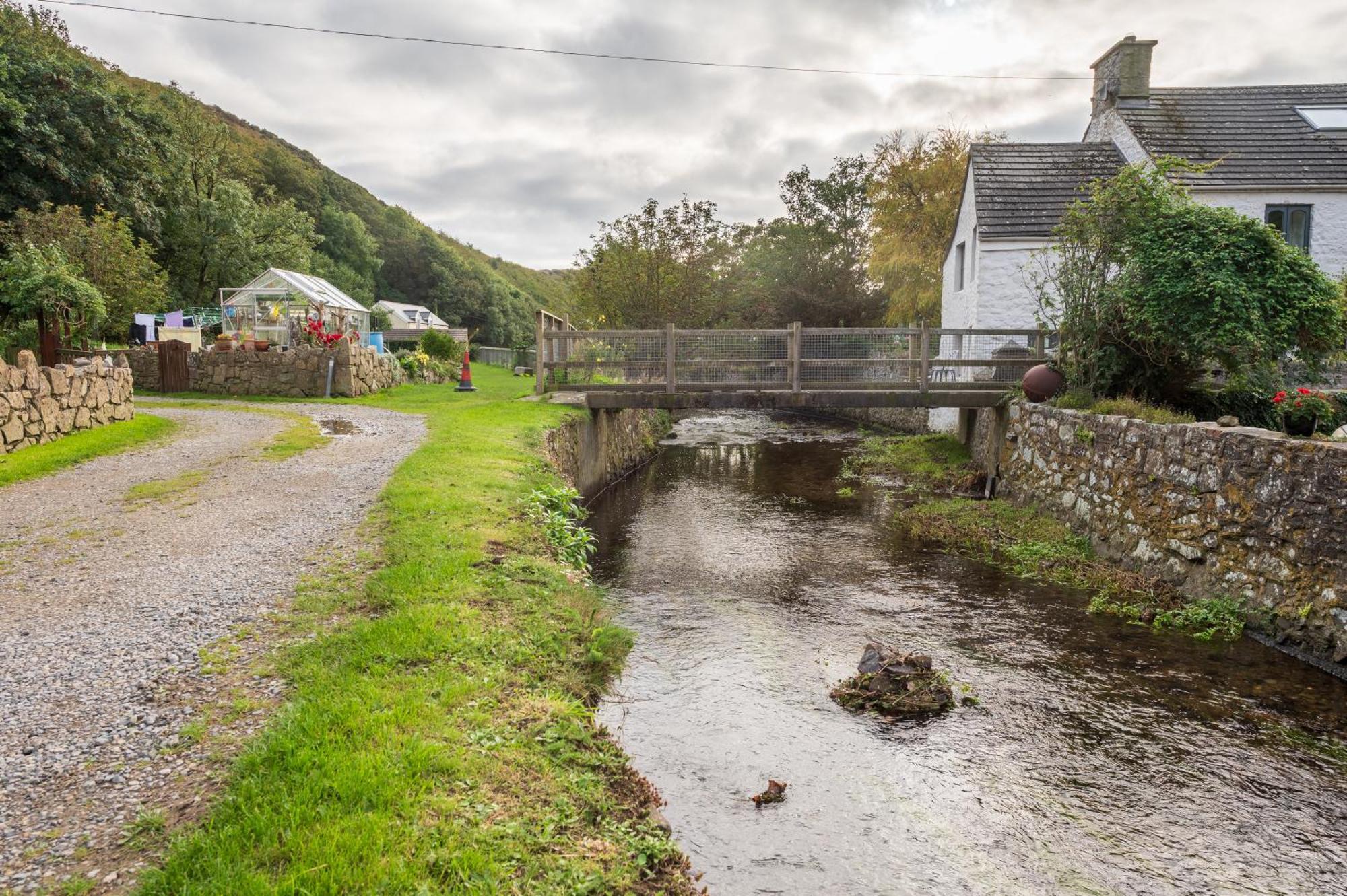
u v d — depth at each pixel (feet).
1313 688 17.53
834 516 37.01
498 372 111.14
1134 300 31.99
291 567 17.31
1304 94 57.98
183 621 14.21
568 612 16.12
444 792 8.86
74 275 59.31
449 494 23.67
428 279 268.62
